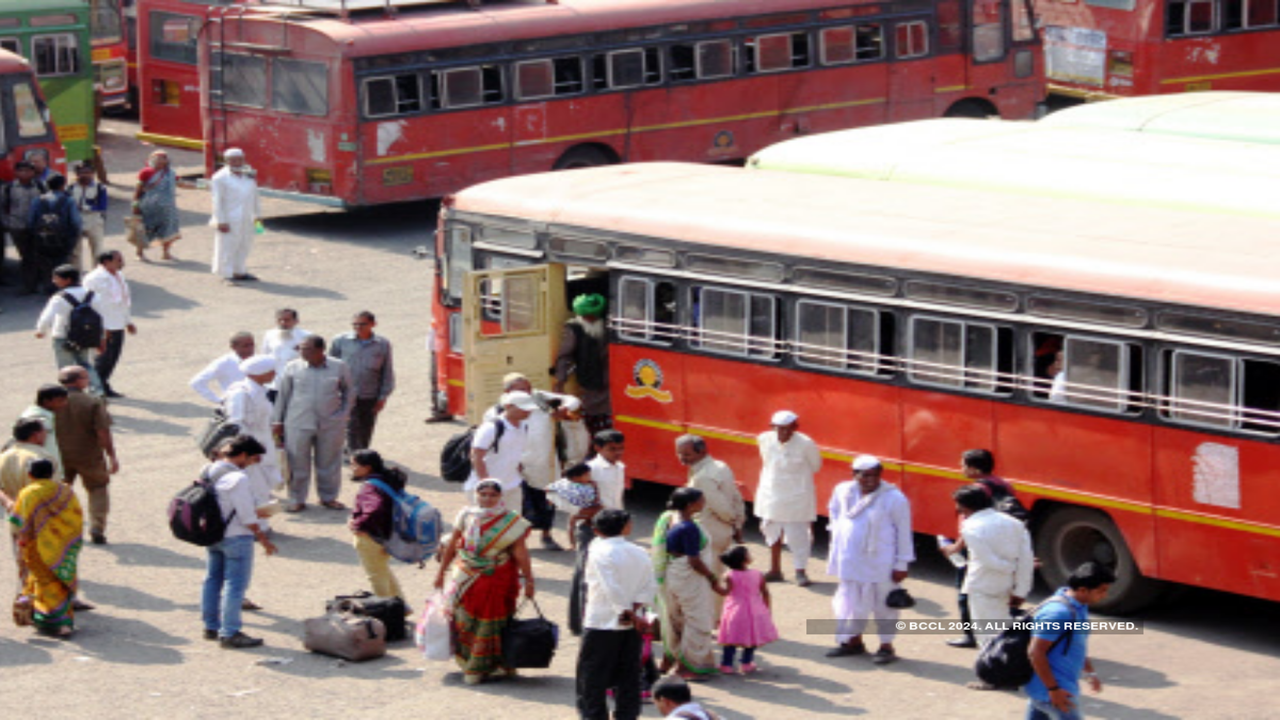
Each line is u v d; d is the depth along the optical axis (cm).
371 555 2823
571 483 2719
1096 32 6669
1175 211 3198
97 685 2638
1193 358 2702
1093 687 2242
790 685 2620
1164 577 2773
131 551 3253
